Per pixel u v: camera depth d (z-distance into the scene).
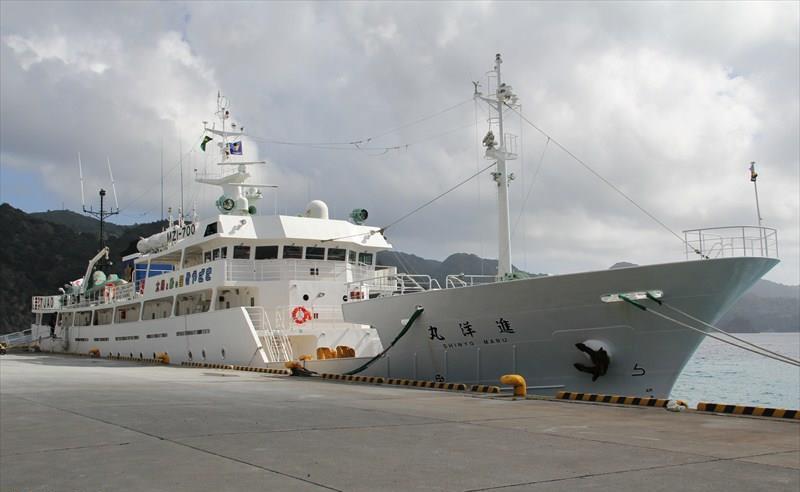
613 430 10.83
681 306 15.93
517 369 18.16
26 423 11.23
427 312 19.50
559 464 7.90
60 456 8.22
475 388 17.75
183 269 31.88
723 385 42.03
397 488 6.61
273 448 8.87
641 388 16.92
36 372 25.55
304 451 8.66
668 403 13.86
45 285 153.00
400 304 20.31
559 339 17.23
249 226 28.30
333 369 22.92
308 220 29.00
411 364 20.69
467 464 7.86
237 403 14.59
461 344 19.11
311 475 7.18
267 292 27.58
